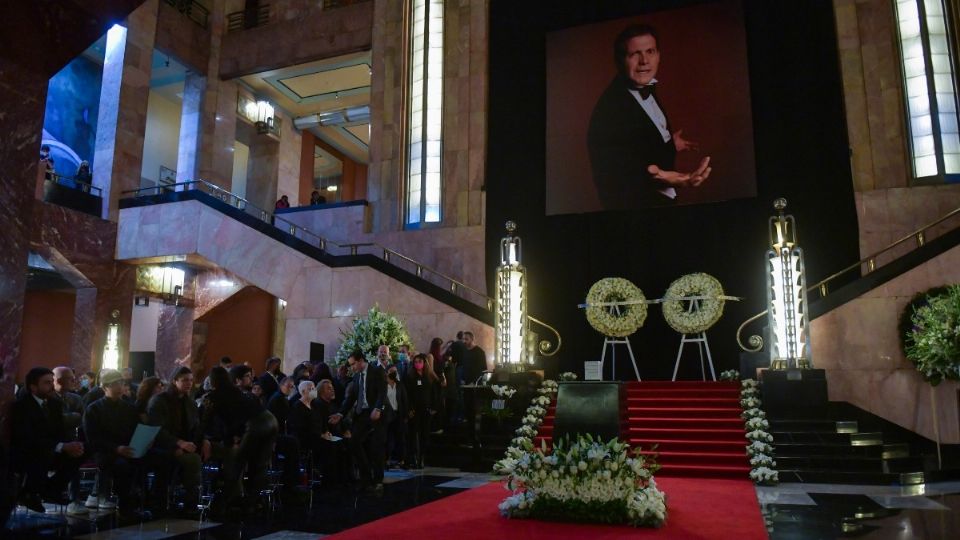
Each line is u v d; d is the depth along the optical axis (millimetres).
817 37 13625
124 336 16328
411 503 6789
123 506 6109
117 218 16484
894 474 8258
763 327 12273
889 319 10484
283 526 5695
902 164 12898
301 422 7531
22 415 5812
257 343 20141
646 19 14805
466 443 10266
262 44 18797
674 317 12484
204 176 18359
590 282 14219
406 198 16297
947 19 13148
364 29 17625
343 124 21750
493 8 16188
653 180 14180
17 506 6340
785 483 8250
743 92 13867
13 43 4406
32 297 17484
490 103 15766
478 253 15211
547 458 6031
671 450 9352
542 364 12984
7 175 4438
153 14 17609
